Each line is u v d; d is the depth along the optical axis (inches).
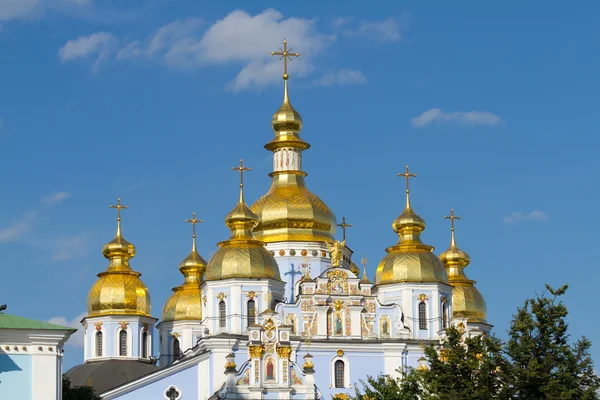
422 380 4306.1
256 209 5969.5
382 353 5378.9
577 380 3823.8
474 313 6131.9
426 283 5570.9
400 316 5462.6
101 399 5251.0
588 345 3902.6
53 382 3634.4
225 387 5113.2
